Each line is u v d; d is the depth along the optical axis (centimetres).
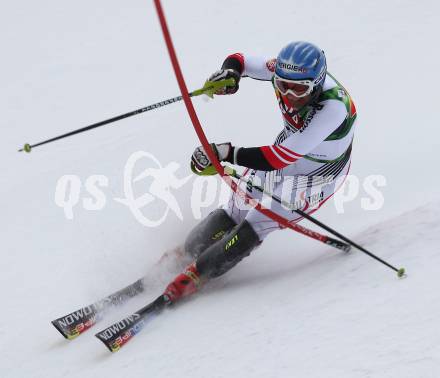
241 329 1105
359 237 1390
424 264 1072
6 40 5266
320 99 1232
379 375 786
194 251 1530
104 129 3306
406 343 834
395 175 1884
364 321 945
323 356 888
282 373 884
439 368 751
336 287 1130
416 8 4031
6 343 1458
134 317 1312
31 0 6228
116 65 4356
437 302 910
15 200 2534
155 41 4678
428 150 2019
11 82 4388
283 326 1041
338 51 3578
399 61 3131
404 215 1353
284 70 1174
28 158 3178
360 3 4406
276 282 1321
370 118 2492
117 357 1204
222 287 1432
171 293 1375
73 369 1223
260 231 1366
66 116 3681
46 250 1984
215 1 5244
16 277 1839
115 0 5916
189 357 1069
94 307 1441
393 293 1002
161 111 3338
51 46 5009
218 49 4228
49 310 1577
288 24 4397
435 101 2514
